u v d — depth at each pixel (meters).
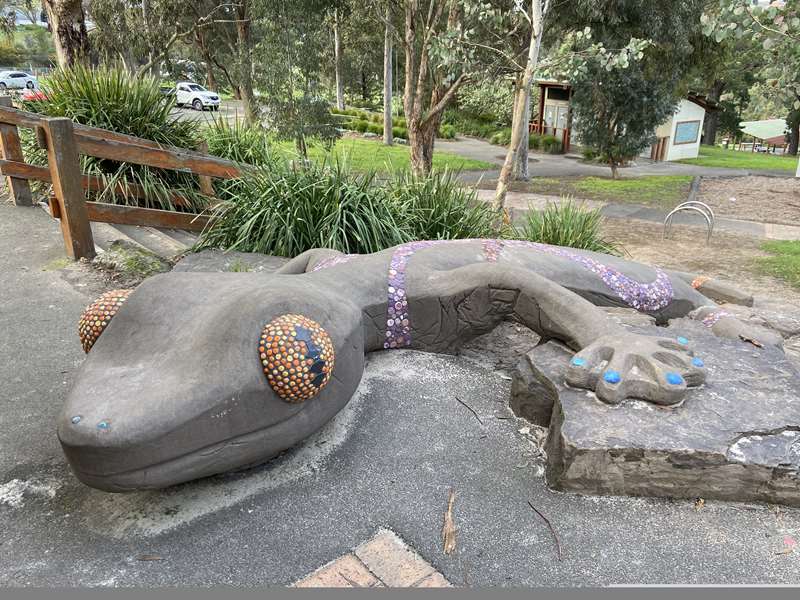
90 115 5.88
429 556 2.12
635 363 2.70
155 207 5.85
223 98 35.06
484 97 25.52
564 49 7.59
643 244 10.09
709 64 15.79
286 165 5.35
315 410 2.46
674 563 2.11
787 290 7.54
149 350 2.30
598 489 2.40
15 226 5.45
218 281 2.63
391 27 10.67
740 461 2.32
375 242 4.74
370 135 24.89
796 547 2.18
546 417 2.85
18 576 2.00
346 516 2.29
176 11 16.12
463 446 2.70
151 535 2.18
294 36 12.00
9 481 2.44
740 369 2.88
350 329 2.64
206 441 2.13
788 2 5.07
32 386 3.12
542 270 3.51
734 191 16.34
